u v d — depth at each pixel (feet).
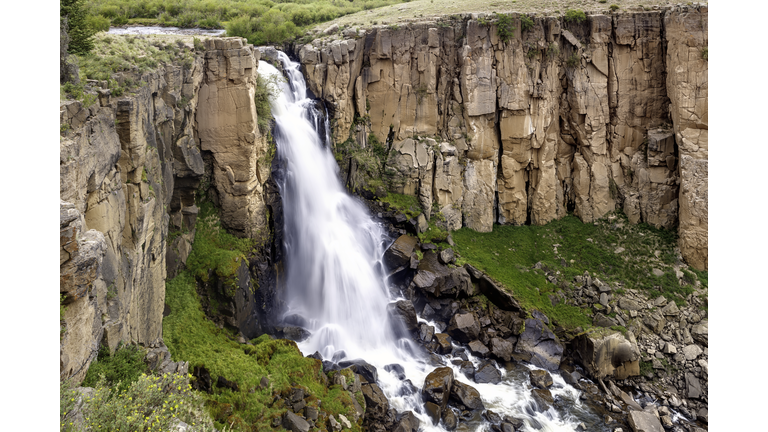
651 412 85.05
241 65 87.86
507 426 77.20
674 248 114.62
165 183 75.92
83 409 37.58
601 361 92.99
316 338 94.02
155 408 43.24
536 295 105.70
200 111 88.43
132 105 59.41
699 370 91.86
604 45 119.96
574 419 82.43
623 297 104.99
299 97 115.03
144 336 64.69
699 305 102.58
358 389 75.97
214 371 66.69
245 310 85.30
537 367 93.71
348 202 115.96
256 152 94.02
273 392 66.39
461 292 106.01
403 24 119.24
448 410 79.61
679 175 115.85
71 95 50.37
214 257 86.02
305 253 106.42
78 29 67.72
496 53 119.14
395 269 108.37
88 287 42.39
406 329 97.30
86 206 49.34
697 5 109.09
